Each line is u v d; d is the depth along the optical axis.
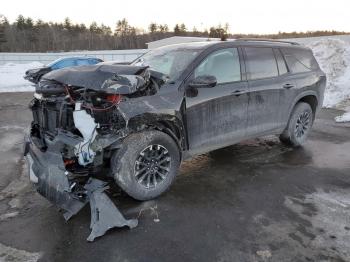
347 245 2.76
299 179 4.12
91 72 3.20
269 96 4.59
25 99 11.57
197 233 2.91
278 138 5.91
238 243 2.77
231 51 4.22
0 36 73.56
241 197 3.61
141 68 3.27
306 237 2.86
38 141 3.51
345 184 3.98
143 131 3.34
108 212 2.94
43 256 2.61
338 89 10.42
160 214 3.22
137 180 3.35
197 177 4.14
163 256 2.60
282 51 4.96
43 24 81.69
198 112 3.75
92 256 2.60
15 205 3.45
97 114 3.07
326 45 13.02
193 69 3.75
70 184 2.96
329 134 6.34
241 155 5.00
